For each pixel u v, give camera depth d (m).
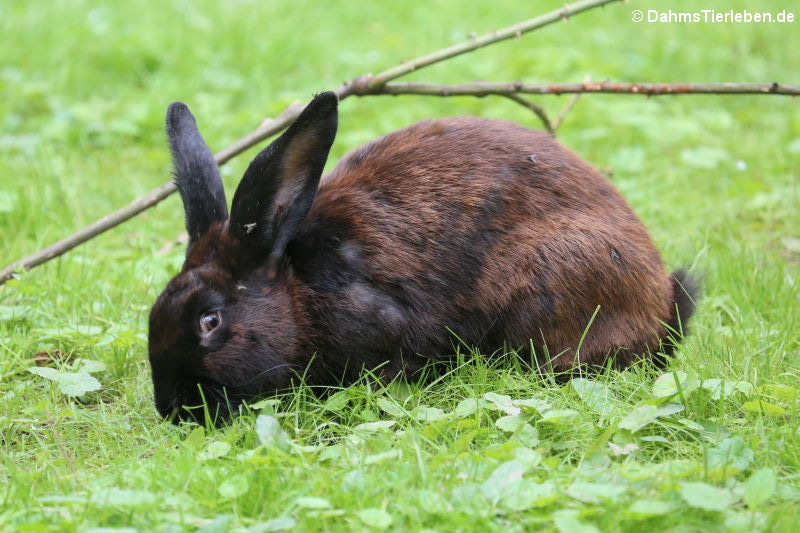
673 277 9.89
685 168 14.77
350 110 16.39
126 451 8.02
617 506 6.66
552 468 7.34
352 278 8.73
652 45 18.94
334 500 6.88
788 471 7.48
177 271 11.20
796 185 14.03
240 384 8.38
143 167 14.80
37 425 8.59
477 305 9.05
